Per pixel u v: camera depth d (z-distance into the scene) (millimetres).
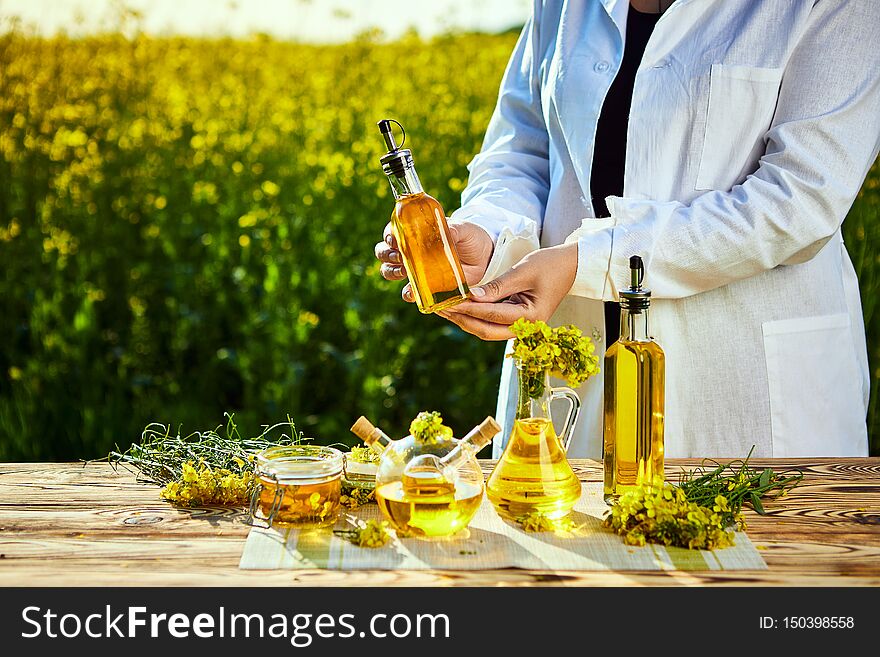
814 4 1740
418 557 1255
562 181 1947
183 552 1266
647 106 1801
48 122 5242
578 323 1917
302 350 3916
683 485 1444
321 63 6238
